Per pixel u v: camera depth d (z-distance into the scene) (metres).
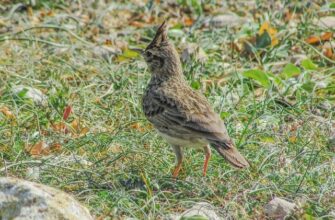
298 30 18.19
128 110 14.70
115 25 19.72
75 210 10.11
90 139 13.23
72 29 19.19
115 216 10.88
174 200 11.38
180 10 20.39
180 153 12.30
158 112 12.40
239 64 16.92
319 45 17.83
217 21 19.16
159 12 20.47
